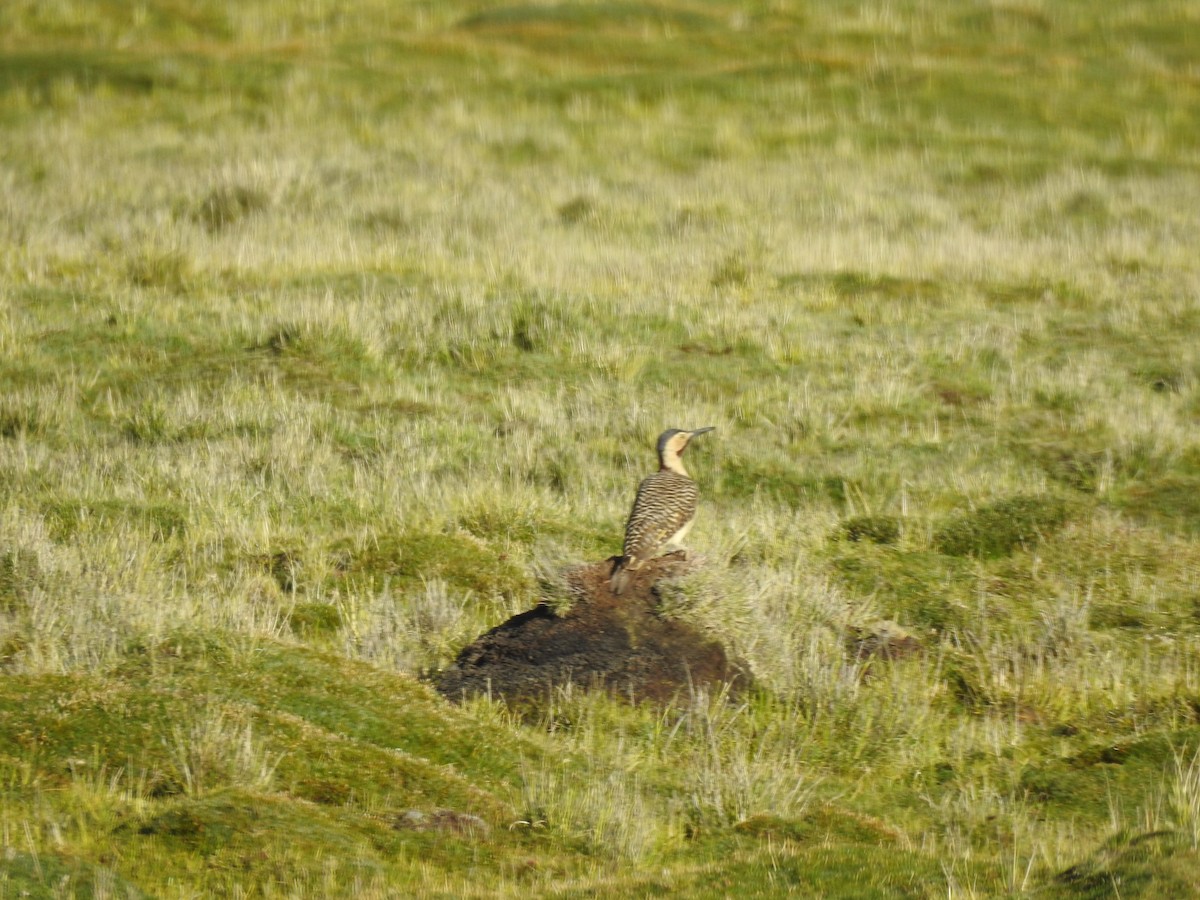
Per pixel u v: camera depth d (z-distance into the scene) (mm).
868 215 97938
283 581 42344
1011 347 69688
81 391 60281
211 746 26766
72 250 78500
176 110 117625
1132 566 45375
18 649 34375
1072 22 154875
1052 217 98875
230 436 55344
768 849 25750
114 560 41406
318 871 23016
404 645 37031
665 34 147625
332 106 121500
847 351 68750
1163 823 27703
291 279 77062
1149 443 57062
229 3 151125
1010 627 40875
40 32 140625
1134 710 35688
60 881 21062
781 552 45344
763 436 58219
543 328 67938
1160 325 73750
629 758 30875
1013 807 29500
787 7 156750
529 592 41875
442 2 158625
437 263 80688
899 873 24203
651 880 23859
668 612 35656
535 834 26172
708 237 89812
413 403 60750
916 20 153250
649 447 56625
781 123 123312
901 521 48219
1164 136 124188
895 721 33906
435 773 27922
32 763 26344
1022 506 48812
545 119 121188
